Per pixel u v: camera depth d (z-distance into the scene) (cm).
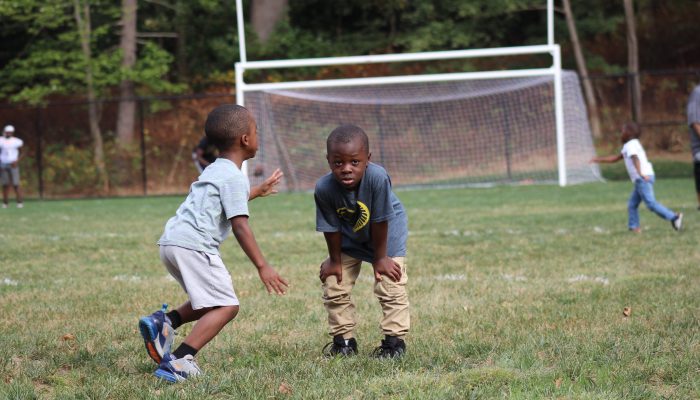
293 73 3241
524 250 961
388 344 478
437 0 3281
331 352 490
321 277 480
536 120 2631
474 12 3120
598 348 476
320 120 2692
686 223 1194
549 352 475
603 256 893
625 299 643
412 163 2669
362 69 3250
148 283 777
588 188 2008
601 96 3094
